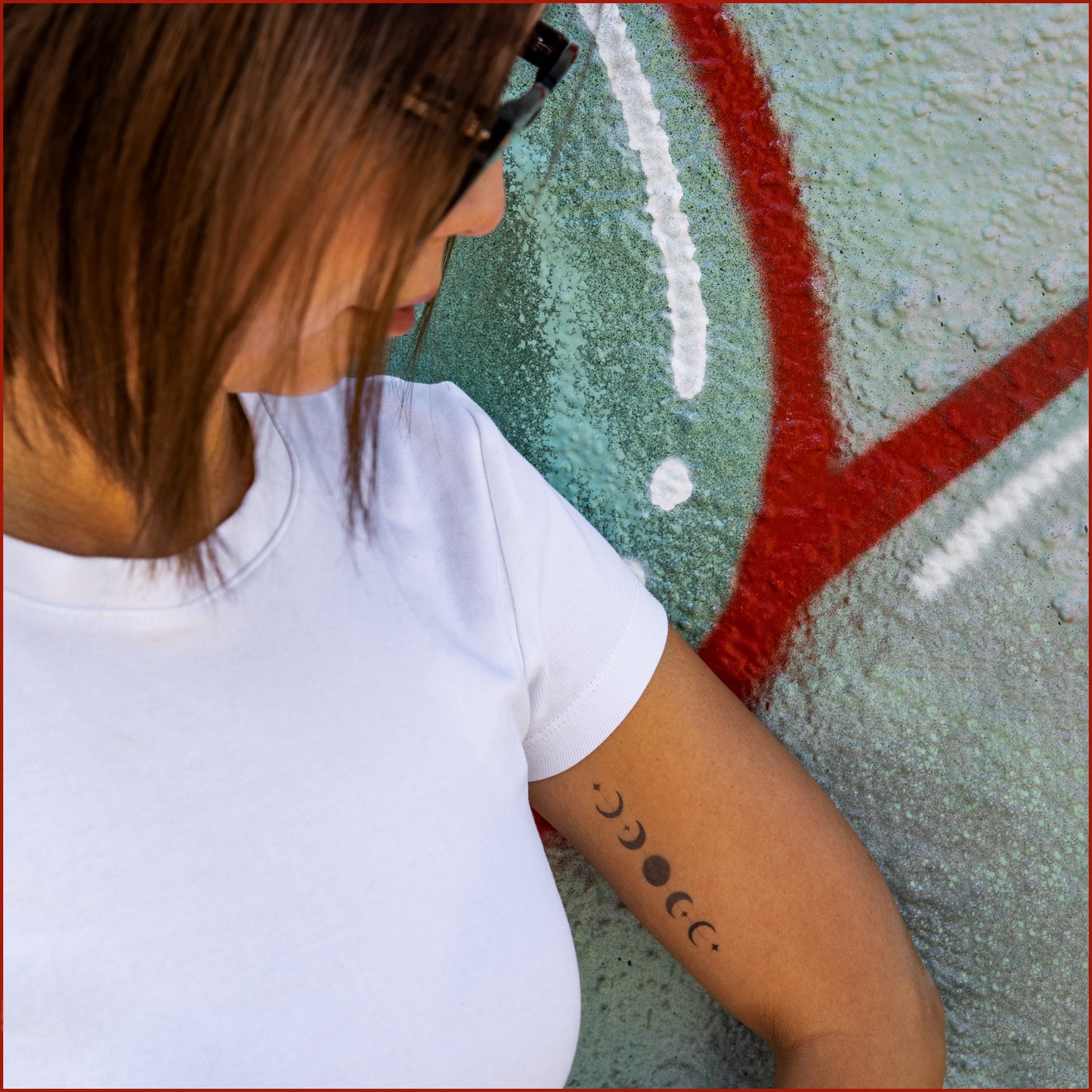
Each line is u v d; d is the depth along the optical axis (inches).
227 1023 20.1
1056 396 29.9
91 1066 19.2
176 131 14.8
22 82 14.9
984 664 31.8
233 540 22.9
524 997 23.5
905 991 28.2
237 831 21.2
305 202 15.6
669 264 33.4
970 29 28.3
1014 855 32.4
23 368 19.2
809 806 29.0
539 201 34.6
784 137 31.2
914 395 31.3
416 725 23.7
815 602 33.6
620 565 29.6
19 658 19.9
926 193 30.0
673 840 28.6
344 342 19.8
